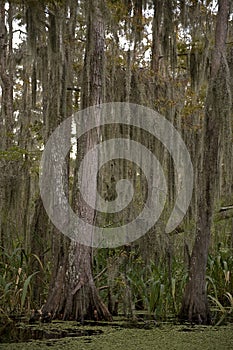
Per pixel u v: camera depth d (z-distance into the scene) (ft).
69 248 27.78
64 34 31.12
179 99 36.70
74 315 26.68
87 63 29.19
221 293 32.22
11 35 39.32
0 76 39.22
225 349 20.71
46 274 32.22
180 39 38.19
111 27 30.42
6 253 31.65
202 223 28.07
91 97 29.17
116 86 34.17
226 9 28.71
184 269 32.68
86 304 27.07
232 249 35.19
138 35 32.45
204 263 27.71
